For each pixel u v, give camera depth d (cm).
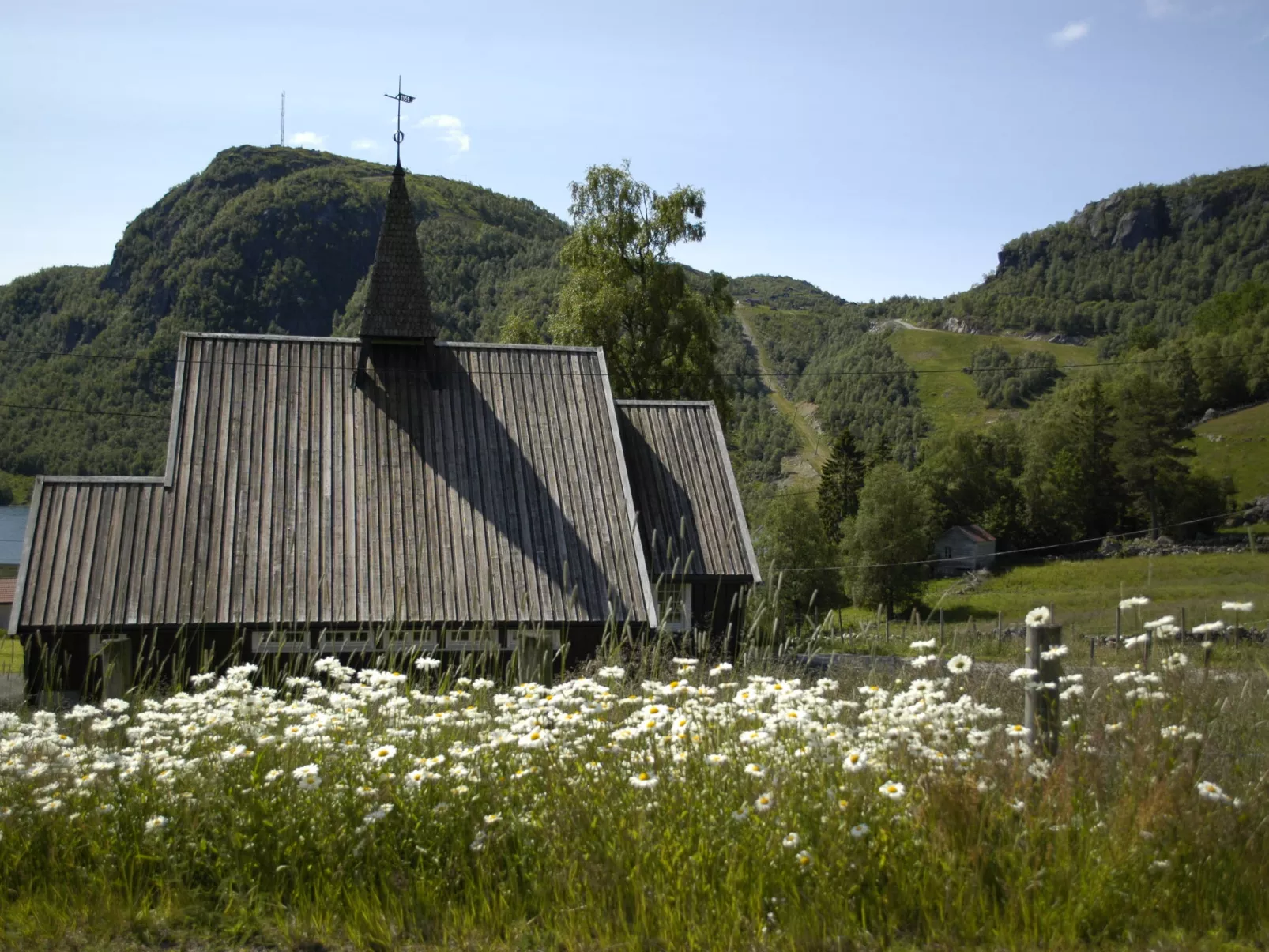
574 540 2256
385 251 2516
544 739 589
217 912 530
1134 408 9362
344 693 727
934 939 480
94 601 1995
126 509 2128
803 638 1093
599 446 2458
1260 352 12100
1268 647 768
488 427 2438
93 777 590
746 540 2514
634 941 479
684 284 4484
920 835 530
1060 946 468
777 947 474
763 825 527
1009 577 7438
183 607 2009
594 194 4481
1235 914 502
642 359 4388
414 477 2298
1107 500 9619
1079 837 532
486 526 2241
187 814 572
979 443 10912
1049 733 612
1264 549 6900
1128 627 3575
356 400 2420
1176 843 529
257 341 2472
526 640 1173
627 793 557
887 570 6812
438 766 597
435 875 540
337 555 2136
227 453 2253
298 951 498
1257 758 600
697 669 948
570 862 530
